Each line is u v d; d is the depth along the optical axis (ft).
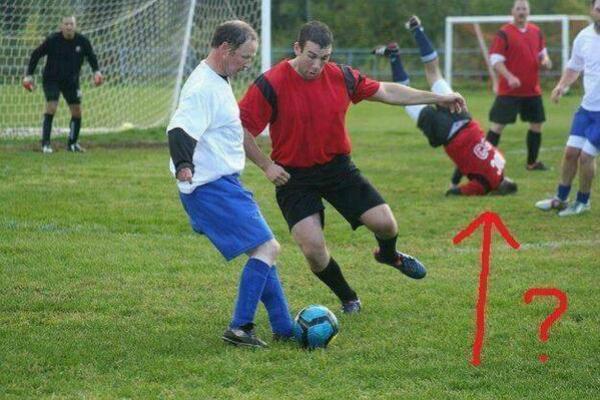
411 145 128.16
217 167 41.52
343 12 286.46
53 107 109.91
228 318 47.19
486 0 282.97
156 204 77.92
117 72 143.64
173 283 53.72
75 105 111.55
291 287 53.42
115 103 145.38
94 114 144.66
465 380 38.52
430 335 44.50
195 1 144.66
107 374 38.86
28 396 36.32
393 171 101.04
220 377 38.55
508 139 138.21
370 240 66.13
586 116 75.25
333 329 42.70
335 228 69.87
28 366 39.45
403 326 45.98
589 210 77.05
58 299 49.85
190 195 41.81
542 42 99.96
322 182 46.24
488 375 39.11
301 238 46.01
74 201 78.23
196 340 43.42
